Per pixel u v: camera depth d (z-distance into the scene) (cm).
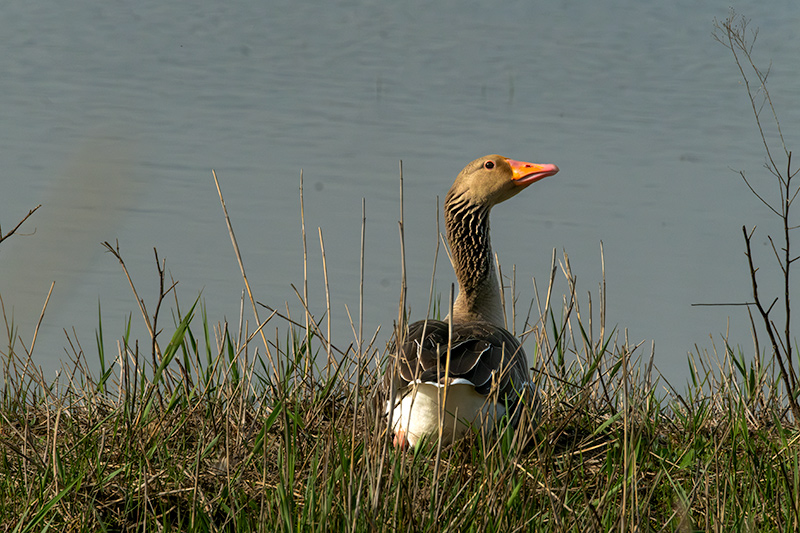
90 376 1193
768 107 3034
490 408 934
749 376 1197
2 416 995
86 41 3950
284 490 778
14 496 835
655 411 1129
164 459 901
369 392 977
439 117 2983
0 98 3006
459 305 1230
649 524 808
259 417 1026
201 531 793
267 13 4756
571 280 1223
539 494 853
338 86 3381
